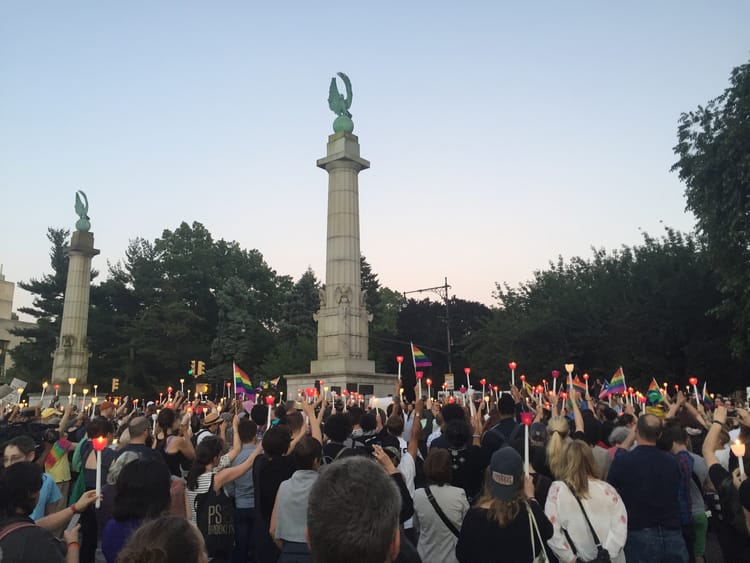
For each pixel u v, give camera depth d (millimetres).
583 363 47844
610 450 8516
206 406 19875
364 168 33906
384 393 31281
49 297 77250
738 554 6246
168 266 82438
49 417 14859
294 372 62781
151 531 3121
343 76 34000
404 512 5340
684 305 43531
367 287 88125
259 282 87500
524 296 58781
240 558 8586
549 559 5738
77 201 60656
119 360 70250
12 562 4168
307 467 6230
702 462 8641
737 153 31781
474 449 7898
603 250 53938
